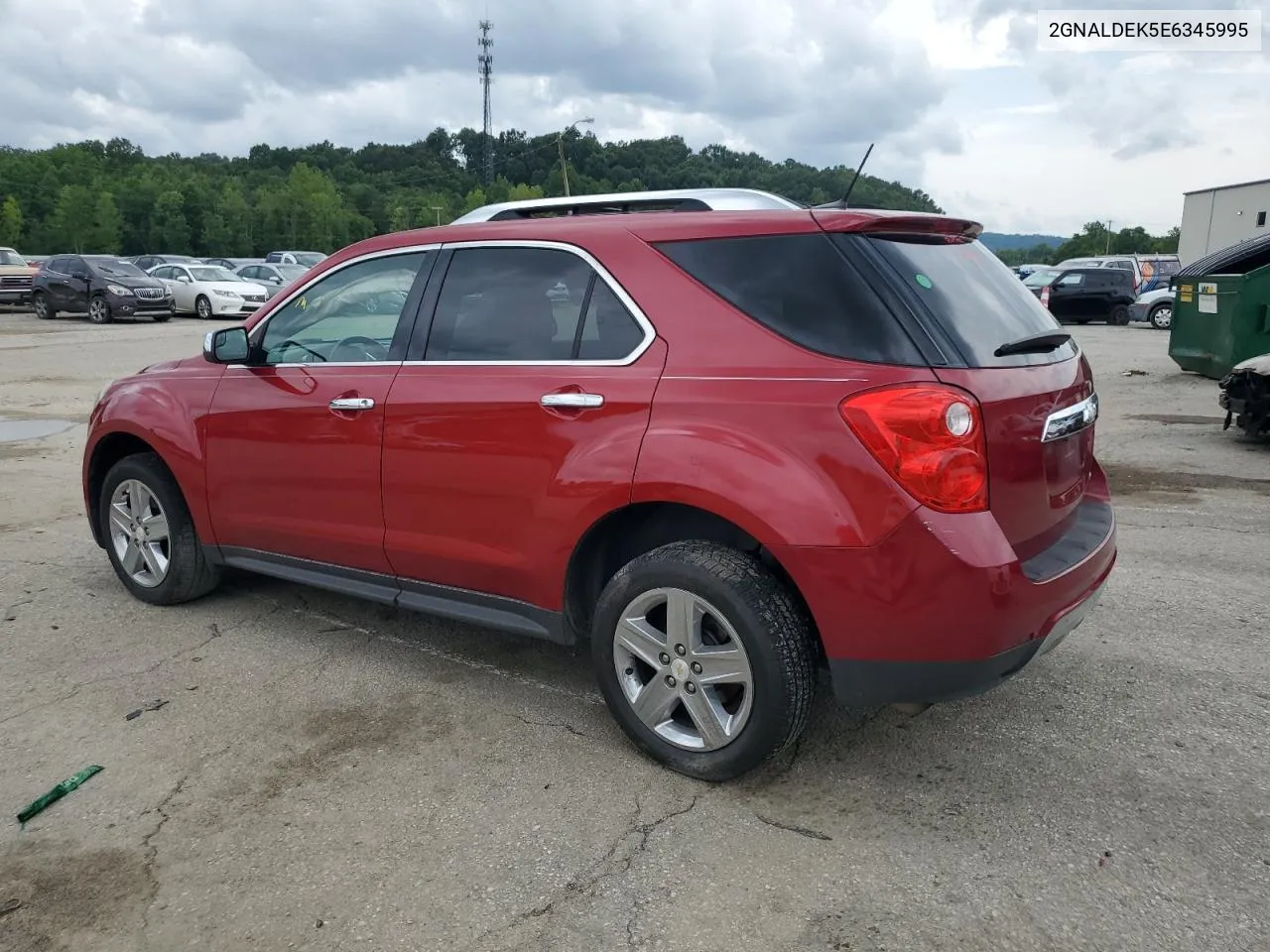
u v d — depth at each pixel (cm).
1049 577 290
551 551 337
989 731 352
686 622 310
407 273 393
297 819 300
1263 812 297
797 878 269
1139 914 252
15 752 343
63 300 2658
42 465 838
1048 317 347
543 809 304
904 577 274
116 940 248
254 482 430
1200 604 480
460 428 355
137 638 448
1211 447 887
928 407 271
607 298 331
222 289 2761
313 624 467
